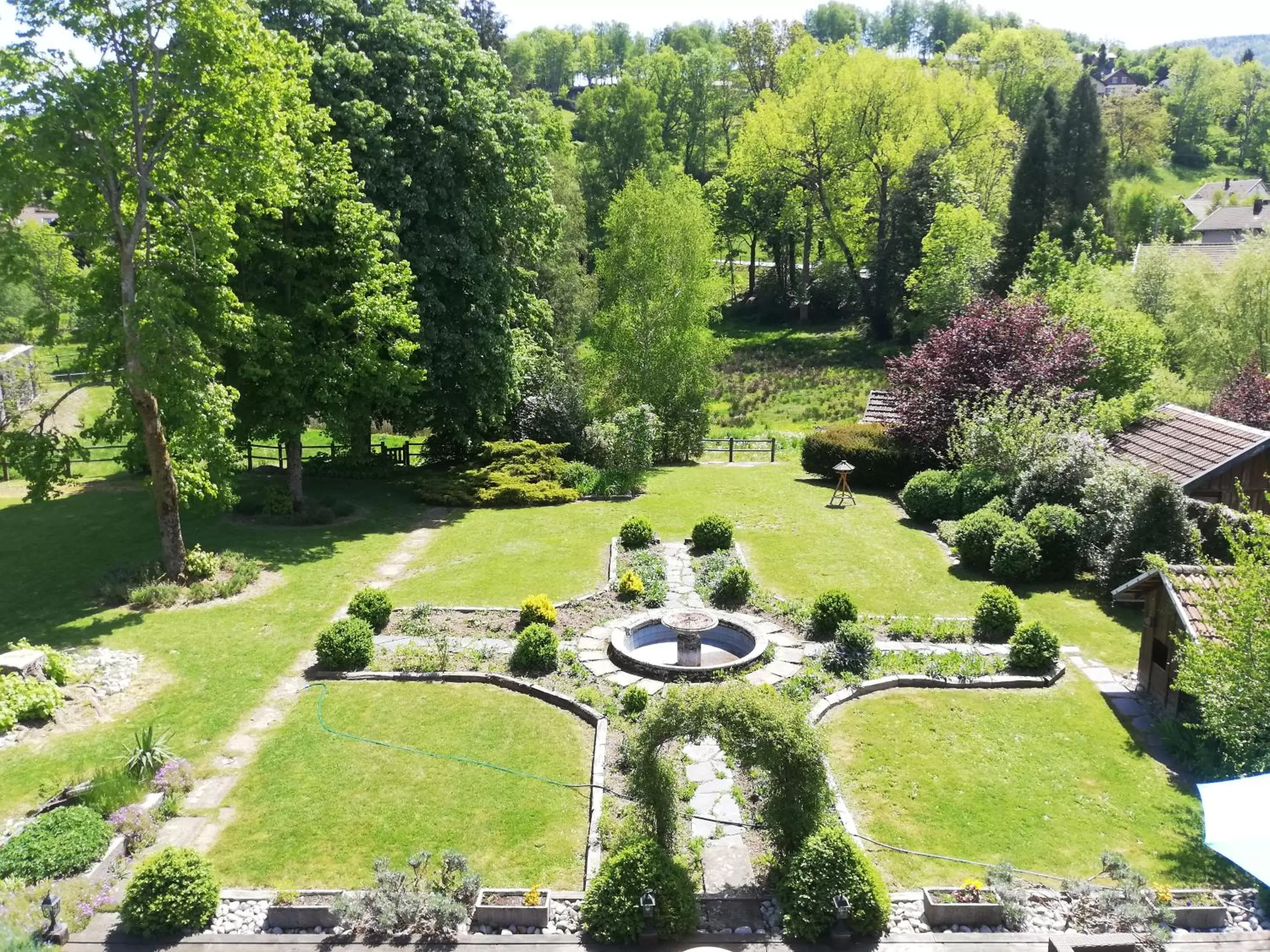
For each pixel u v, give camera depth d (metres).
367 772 11.94
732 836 10.48
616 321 32.34
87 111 15.19
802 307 62.91
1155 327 30.94
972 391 25.12
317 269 22.33
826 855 8.98
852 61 54.66
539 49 113.12
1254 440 19.06
